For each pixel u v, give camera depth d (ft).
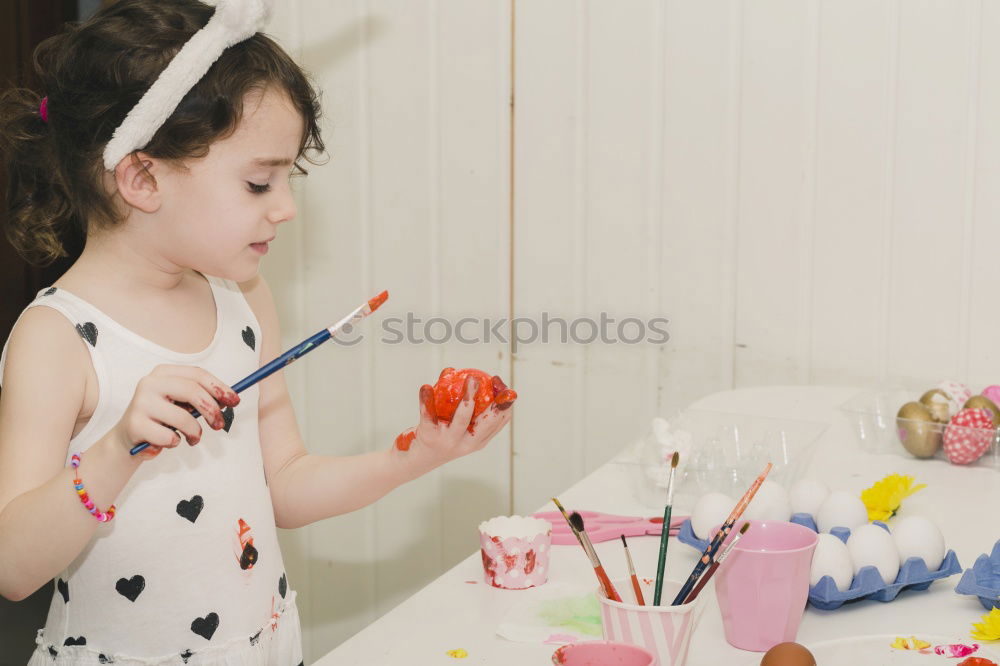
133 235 3.13
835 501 3.36
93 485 2.63
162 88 2.88
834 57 5.29
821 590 2.91
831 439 4.62
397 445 3.40
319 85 6.22
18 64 5.89
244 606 3.32
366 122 6.19
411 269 6.24
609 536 3.59
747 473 3.84
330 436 6.54
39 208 3.47
